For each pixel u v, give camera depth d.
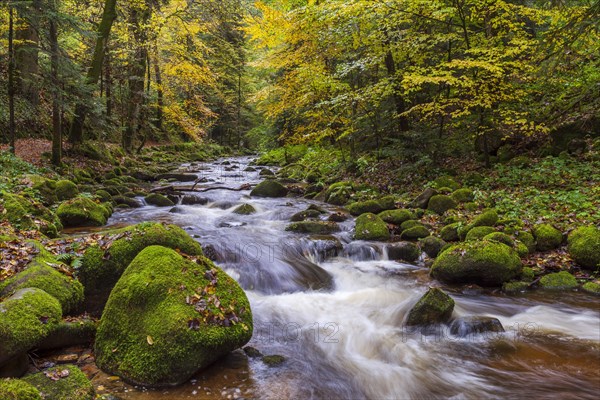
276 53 15.44
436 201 9.38
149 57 20.97
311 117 16.77
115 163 16.64
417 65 12.13
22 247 5.04
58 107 12.33
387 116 13.48
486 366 4.13
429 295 4.98
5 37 11.70
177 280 4.17
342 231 8.78
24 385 2.97
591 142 10.34
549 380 3.85
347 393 3.67
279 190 13.30
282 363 4.11
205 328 3.83
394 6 10.88
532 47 10.52
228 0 19.56
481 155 12.16
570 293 5.81
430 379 3.92
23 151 12.84
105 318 4.11
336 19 12.35
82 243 5.46
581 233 6.52
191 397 3.49
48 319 3.83
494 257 6.03
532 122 10.00
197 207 11.24
